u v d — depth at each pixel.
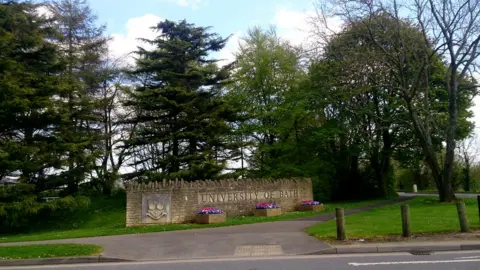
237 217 20.58
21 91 21.53
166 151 30.16
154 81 29.12
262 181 22.48
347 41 24.80
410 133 30.33
